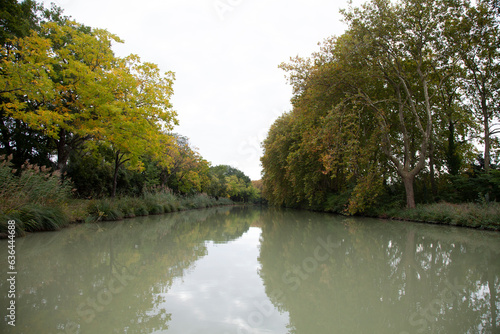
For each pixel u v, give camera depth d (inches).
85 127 512.4
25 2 562.3
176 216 808.9
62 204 460.8
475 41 681.0
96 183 824.3
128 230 450.0
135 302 160.2
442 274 224.5
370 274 224.2
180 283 196.2
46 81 423.2
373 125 842.2
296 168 997.2
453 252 308.8
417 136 852.6
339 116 644.7
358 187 681.0
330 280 208.5
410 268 242.4
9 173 380.8
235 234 461.7
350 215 850.1
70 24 562.6
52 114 444.1
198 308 152.9
